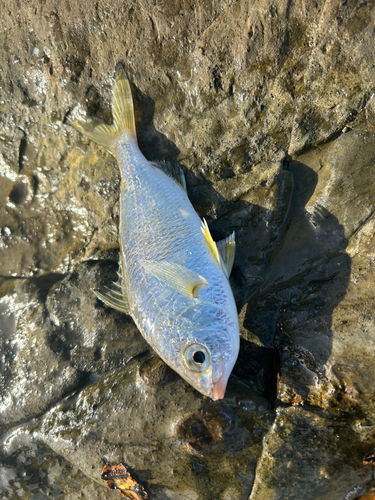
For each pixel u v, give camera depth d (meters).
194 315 0.15
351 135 0.16
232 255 0.17
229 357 0.15
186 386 0.16
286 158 0.18
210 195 0.19
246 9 0.17
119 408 0.17
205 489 0.15
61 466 0.18
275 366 0.16
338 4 0.15
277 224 0.18
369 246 0.16
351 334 0.15
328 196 0.17
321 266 0.17
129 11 0.19
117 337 0.19
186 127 0.19
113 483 0.16
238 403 0.15
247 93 0.17
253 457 0.15
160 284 0.15
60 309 0.21
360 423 0.14
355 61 0.16
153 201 0.17
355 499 0.14
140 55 0.19
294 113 0.17
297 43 0.16
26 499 0.19
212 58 0.18
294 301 0.17
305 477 0.14
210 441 0.15
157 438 0.16
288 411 0.15
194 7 0.18
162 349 0.15
